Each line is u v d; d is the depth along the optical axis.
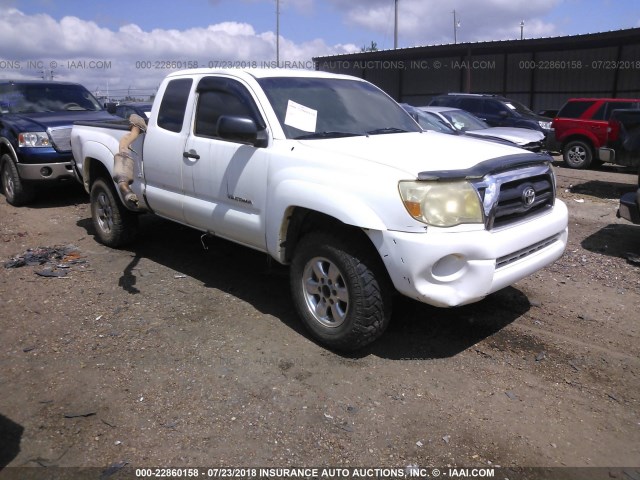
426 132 5.06
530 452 3.03
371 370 3.82
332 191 3.74
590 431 3.21
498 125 15.89
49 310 4.81
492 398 3.52
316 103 4.70
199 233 7.09
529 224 3.97
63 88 10.48
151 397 3.51
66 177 8.80
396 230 3.49
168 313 4.71
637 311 4.80
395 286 3.61
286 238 4.25
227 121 4.19
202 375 3.75
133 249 6.50
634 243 6.83
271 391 3.56
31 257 6.16
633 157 9.04
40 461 2.95
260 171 4.29
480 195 3.57
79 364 3.91
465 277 3.55
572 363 3.92
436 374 3.78
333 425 3.23
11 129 8.74
